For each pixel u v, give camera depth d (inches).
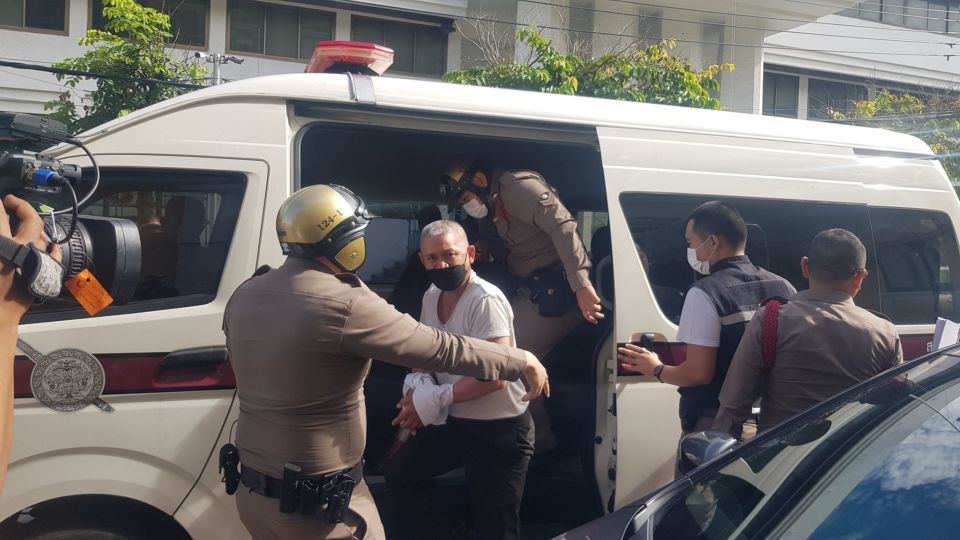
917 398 93.3
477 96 146.3
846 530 77.7
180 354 122.4
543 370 112.3
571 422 170.2
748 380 119.6
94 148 125.4
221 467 106.0
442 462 138.5
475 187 163.9
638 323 146.4
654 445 146.6
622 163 150.8
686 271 156.0
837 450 90.4
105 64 395.5
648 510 96.4
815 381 116.3
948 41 786.8
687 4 565.9
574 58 452.4
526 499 159.2
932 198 175.3
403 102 139.7
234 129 130.5
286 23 532.1
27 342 116.1
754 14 579.8
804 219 164.7
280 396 97.7
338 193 101.3
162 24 417.4
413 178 198.2
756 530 84.3
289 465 98.0
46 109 402.9
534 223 155.1
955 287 176.2
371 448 164.4
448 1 556.1
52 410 116.5
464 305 132.4
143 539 122.4
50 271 59.6
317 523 100.1
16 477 114.6
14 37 468.8
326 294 97.0
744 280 133.2
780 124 168.6
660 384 147.8
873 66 741.9
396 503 150.4
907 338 169.0
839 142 169.8
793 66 706.2
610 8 564.7
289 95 134.0
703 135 158.6
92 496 118.8
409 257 210.7
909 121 597.0
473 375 105.7
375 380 174.9
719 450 108.5
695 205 155.9
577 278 151.0
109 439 118.2
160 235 126.7
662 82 452.1
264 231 128.1
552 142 152.0
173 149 127.5
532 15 535.8
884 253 170.2
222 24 514.6
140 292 124.3
